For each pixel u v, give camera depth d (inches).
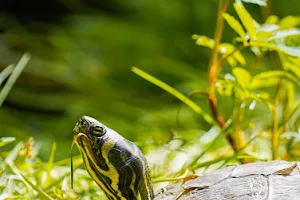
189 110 93.4
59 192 70.9
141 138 80.4
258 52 74.9
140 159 69.0
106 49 135.2
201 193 67.4
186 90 105.4
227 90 74.3
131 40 133.7
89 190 72.4
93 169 69.1
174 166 74.9
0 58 126.8
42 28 144.9
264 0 73.8
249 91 73.5
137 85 124.0
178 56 126.0
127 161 68.8
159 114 93.0
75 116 104.8
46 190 71.5
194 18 130.7
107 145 68.7
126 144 69.0
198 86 92.7
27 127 102.5
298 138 74.1
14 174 71.7
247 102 75.3
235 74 73.4
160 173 73.8
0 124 97.9
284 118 75.1
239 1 72.4
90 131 68.6
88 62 129.0
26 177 71.4
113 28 139.0
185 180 69.4
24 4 149.9
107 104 111.2
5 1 148.6
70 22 148.4
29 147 73.6
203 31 126.9
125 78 126.5
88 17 145.2
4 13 147.7
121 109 105.4
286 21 73.8
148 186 69.3
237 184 67.1
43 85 124.3
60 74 124.7
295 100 80.8
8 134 89.3
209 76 74.1
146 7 142.5
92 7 155.7
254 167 68.1
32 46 133.4
